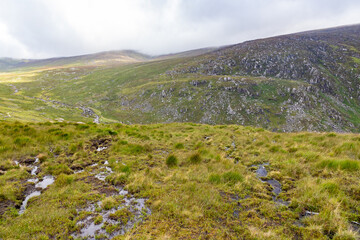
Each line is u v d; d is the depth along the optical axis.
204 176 9.08
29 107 166.12
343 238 5.00
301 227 5.53
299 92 198.25
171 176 8.98
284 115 176.75
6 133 14.47
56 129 16.92
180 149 14.50
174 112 195.12
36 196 7.41
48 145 13.41
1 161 10.33
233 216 6.18
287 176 8.98
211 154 12.55
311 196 6.88
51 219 5.98
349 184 7.43
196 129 23.09
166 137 18.34
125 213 6.38
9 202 6.95
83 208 6.73
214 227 5.67
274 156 11.86
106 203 6.87
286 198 7.19
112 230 5.66
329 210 5.95
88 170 10.02
